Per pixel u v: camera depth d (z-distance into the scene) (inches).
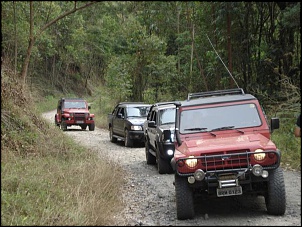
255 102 302.5
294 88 561.3
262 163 245.1
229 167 247.1
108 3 1109.7
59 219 239.5
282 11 625.3
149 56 1111.6
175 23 905.5
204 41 837.8
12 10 800.3
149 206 303.1
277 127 287.1
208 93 332.5
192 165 247.1
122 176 402.0
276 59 677.3
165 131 415.8
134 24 1112.2
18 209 241.9
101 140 779.4
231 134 286.8
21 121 429.1
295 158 427.5
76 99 1027.9
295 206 274.4
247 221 248.4
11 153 350.0
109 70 1224.2
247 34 706.2
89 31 1398.9
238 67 756.6
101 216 253.6
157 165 471.8
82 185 311.1
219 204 294.7
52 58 2105.1
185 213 256.7
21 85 498.6
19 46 887.7
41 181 292.8
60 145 437.1
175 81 1047.0
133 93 1200.2
